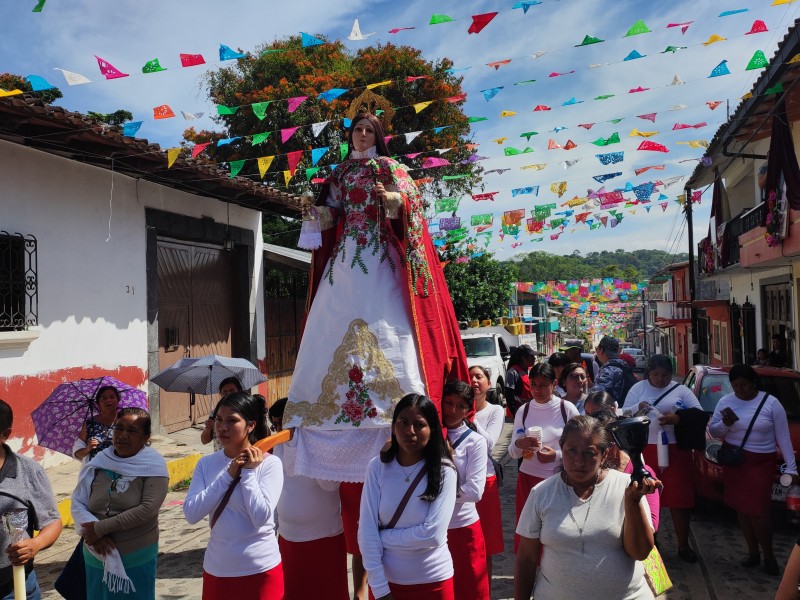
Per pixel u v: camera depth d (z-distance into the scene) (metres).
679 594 5.27
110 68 5.52
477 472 4.10
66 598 4.31
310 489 4.25
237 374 6.52
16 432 8.34
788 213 12.27
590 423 3.09
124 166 9.75
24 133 8.07
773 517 6.68
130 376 10.43
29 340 8.52
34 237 8.73
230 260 13.96
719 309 26.53
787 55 9.23
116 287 10.21
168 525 7.50
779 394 7.91
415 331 4.32
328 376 4.26
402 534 3.25
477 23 5.75
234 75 19.53
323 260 4.67
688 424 5.78
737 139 13.75
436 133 18.39
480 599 4.18
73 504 3.85
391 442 3.46
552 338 57.59
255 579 3.56
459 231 14.87
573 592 2.98
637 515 2.89
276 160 18.45
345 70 19.16
